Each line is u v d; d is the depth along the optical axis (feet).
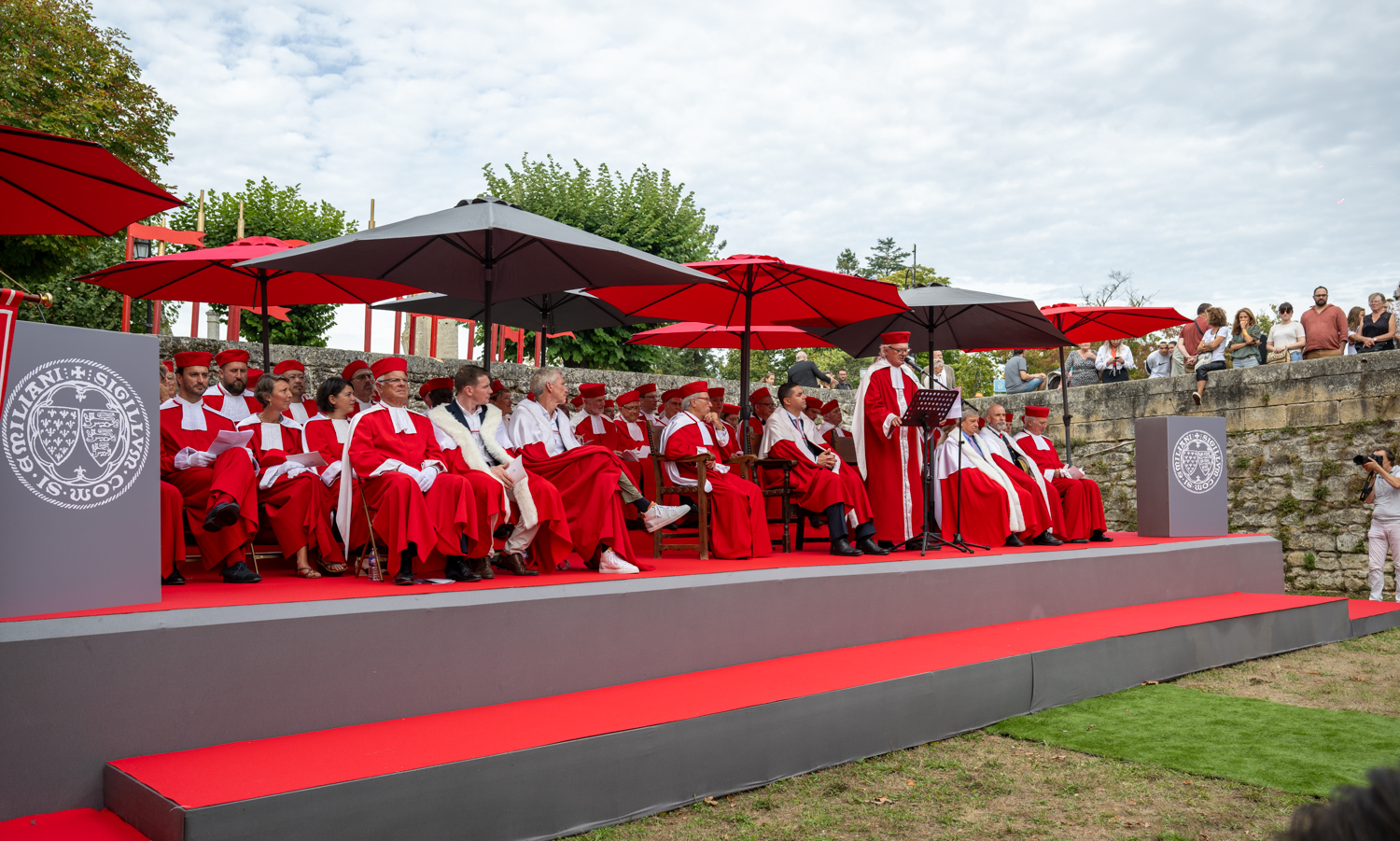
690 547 23.15
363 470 17.31
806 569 20.48
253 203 52.11
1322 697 21.80
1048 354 106.73
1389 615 31.48
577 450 19.95
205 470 17.56
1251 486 44.93
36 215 18.56
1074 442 52.39
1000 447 30.68
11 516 12.14
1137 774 16.20
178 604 13.24
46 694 11.12
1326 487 42.50
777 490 25.43
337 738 12.79
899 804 14.64
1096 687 21.42
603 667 16.46
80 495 12.73
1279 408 44.16
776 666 18.56
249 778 10.79
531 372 40.32
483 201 20.54
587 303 36.70
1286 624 27.30
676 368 90.84
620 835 12.85
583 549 19.45
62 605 12.51
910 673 17.90
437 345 49.83
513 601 15.37
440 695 14.42
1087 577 26.71
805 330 37.19
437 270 23.31
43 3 32.83
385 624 13.88
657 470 23.86
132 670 11.72
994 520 28.32
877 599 21.40
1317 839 2.77
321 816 10.38
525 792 12.14
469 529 17.06
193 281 27.14
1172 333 90.38
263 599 13.88
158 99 35.55
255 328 51.06
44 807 11.07
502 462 19.25
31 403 12.34
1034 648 20.85
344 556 18.74
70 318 55.93
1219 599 29.94
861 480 26.23
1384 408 40.91
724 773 14.57
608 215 54.65
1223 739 18.20
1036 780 15.85
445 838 11.34
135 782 10.68
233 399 21.16
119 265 24.76
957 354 95.04
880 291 27.61
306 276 27.50
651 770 13.62
